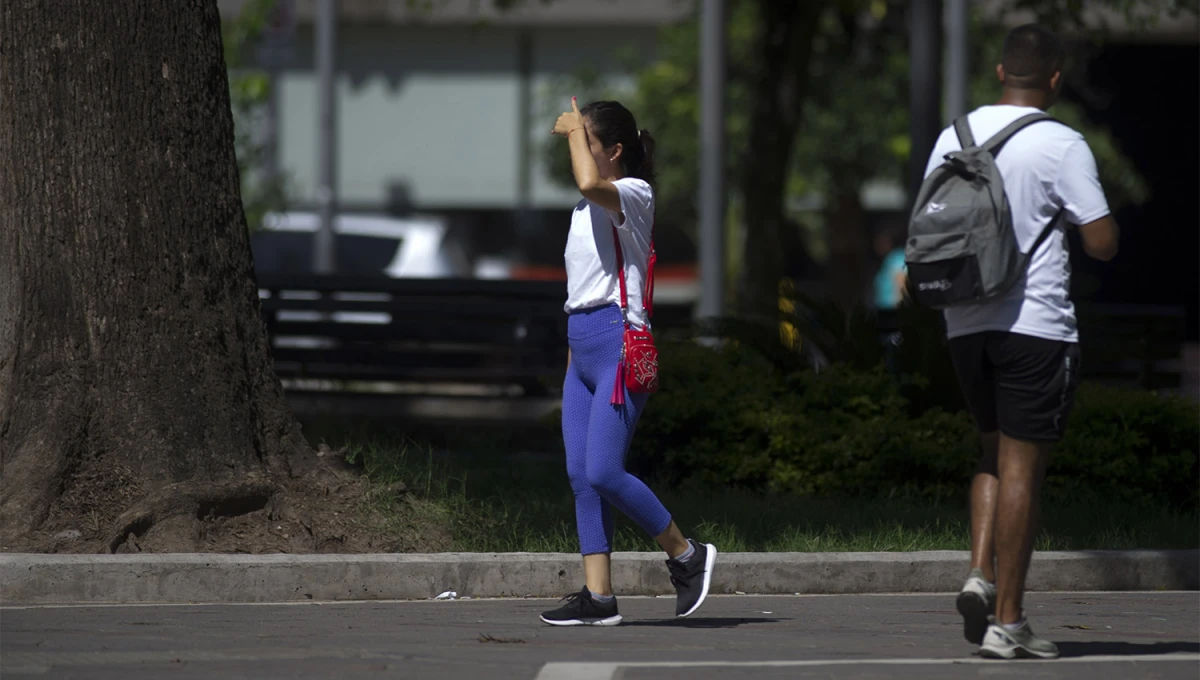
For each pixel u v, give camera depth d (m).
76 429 25.92
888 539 28.06
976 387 18.52
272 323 43.66
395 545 26.03
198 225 27.25
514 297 43.47
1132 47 119.25
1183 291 123.00
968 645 19.81
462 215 114.56
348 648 18.97
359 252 71.19
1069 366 17.92
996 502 18.41
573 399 21.14
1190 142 121.44
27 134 26.69
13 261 26.73
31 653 18.50
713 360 36.59
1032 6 54.47
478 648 19.11
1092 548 28.38
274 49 67.75
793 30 56.88
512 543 26.61
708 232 50.78
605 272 20.62
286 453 27.48
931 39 43.66
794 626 21.53
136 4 26.89
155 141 26.91
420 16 110.75
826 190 91.19
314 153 114.12
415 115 114.00
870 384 35.06
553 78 112.19
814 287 99.25
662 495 32.38
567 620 21.00
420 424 41.34
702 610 23.25
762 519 29.33
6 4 26.80
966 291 17.69
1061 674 17.53
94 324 26.45
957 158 18.02
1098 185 17.84
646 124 89.62
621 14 109.94
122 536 24.83
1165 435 34.59
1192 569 27.22
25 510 25.17
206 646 19.06
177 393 26.55
